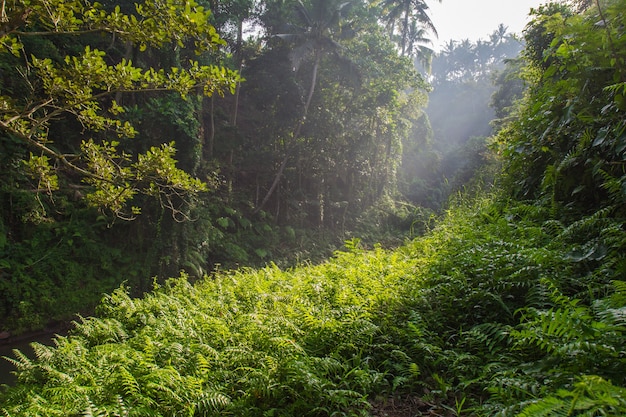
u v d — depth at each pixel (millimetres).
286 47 22562
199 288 9828
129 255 14672
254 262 19156
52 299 11969
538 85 8641
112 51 16781
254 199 23312
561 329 2549
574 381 2328
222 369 3648
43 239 12859
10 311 11234
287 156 22641
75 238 13547
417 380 3348
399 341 3807
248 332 4277
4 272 11586
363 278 5688
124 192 6297
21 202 12539
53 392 3352
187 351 4004
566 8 8945
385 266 6316
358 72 22578
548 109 5840
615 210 4207
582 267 3840
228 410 3035
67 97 5508
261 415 3008
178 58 17125
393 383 3234
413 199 36938
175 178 6129
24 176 12859
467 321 3922
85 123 6363
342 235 25234
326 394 3023
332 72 23797
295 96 22438
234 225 19812
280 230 22594
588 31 4863
